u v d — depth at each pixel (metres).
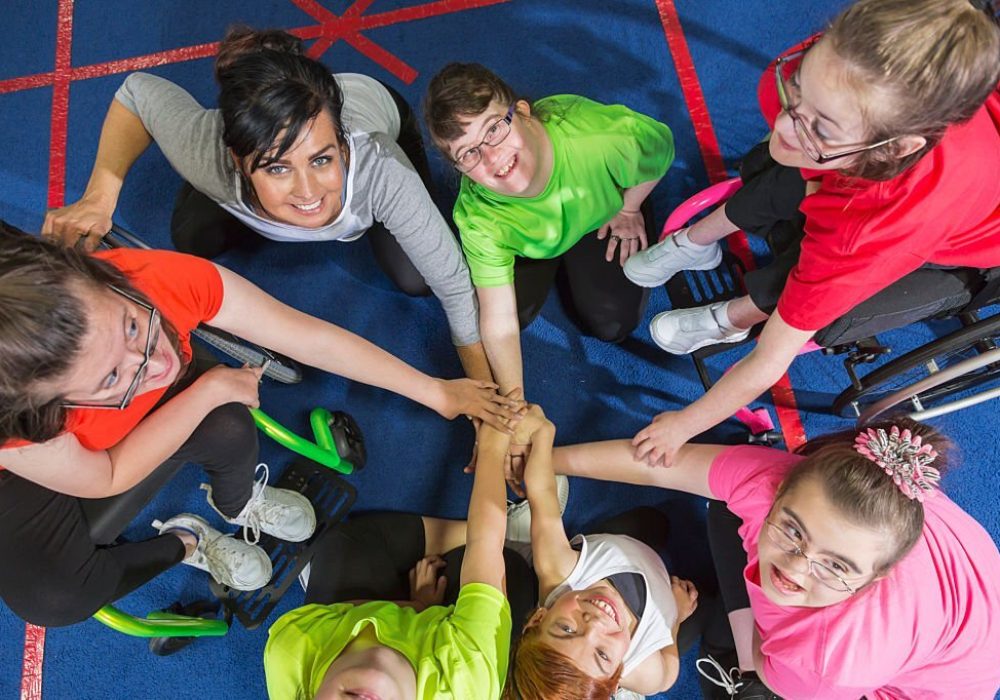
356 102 2.00
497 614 1.85
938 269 1.74
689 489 2.15
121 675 2.41
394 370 2.08
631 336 2.59
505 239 2.12
